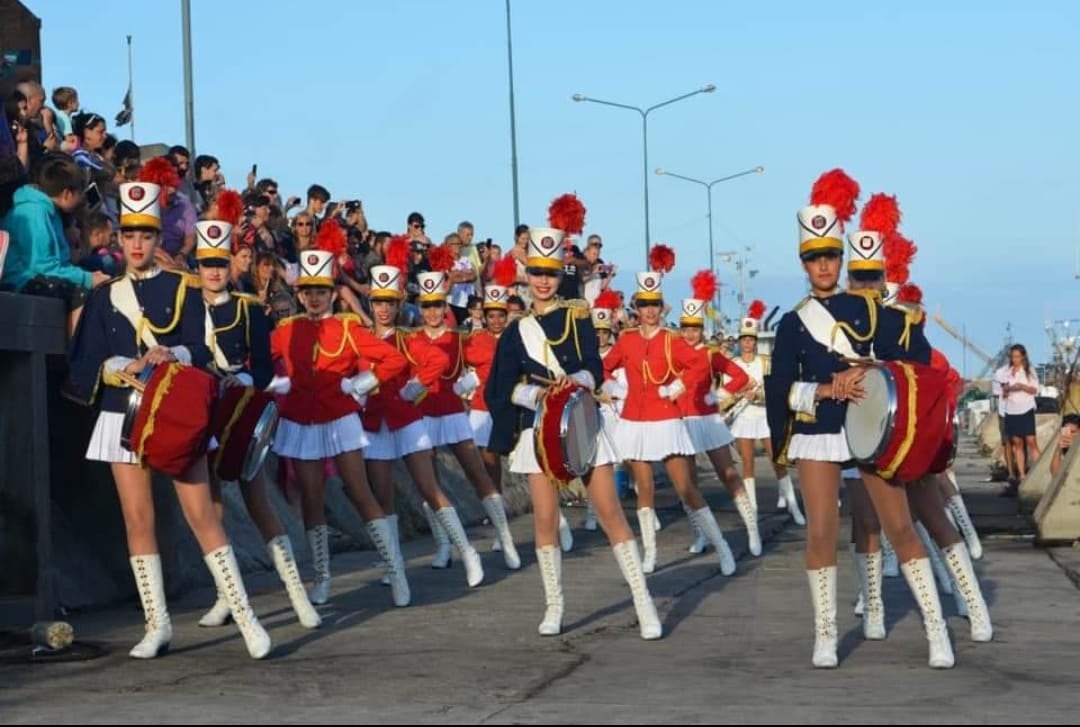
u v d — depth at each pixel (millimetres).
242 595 7840
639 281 12539
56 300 8797
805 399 7484
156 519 10102
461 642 8406
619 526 8516
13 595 8609
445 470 17312
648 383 12234
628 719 6164
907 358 7629
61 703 6602
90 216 10453
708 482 26109
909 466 7168
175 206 12211
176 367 7523
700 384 13594
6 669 7520
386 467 11234
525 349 8664
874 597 8422
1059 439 16828
